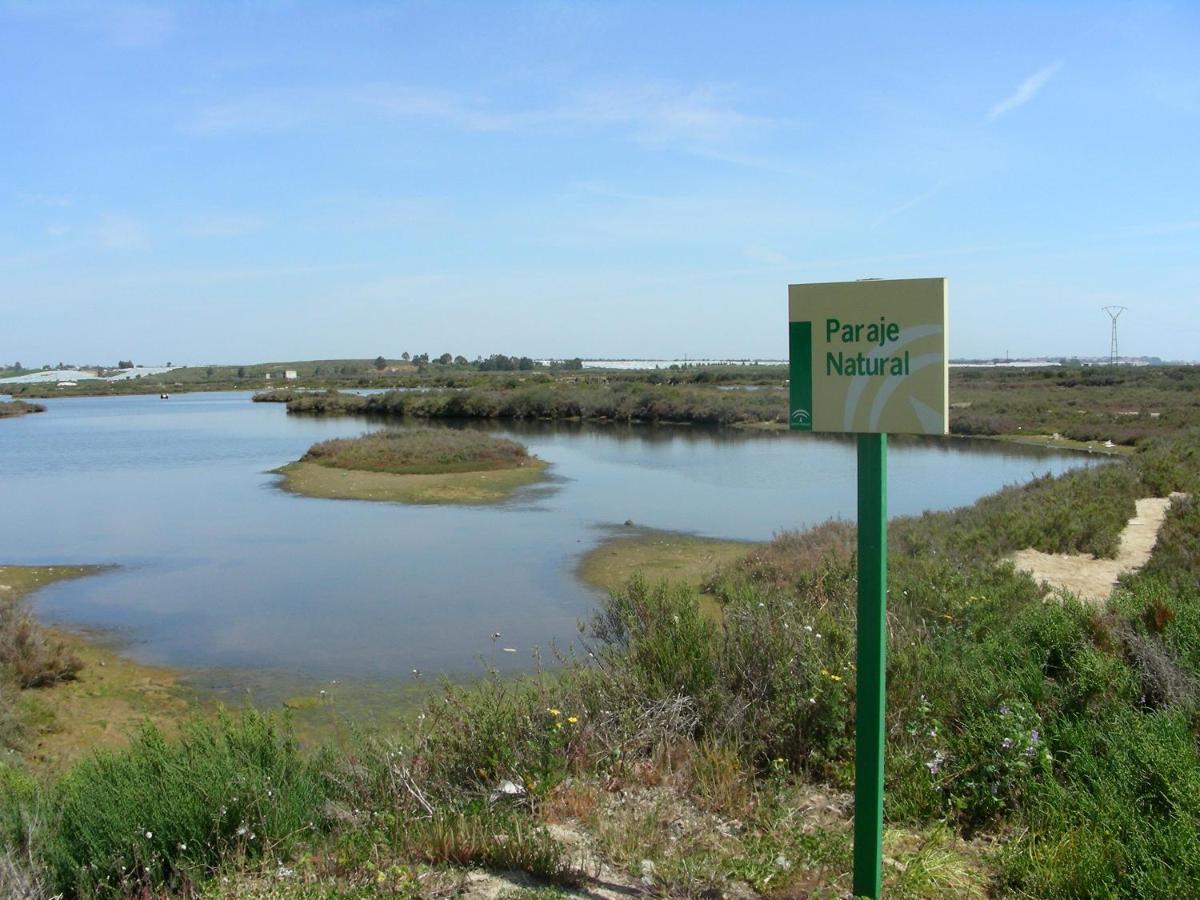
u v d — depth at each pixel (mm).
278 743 5750
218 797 4582
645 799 4672
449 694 5945
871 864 3551
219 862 4270
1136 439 44500
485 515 26078
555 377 118750
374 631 14391
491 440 41344
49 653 12148
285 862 4328
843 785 4832
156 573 19109
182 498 30062
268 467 38500
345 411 81125
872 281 3408
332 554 20609
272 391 121500
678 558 19844
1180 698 5320
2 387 151500
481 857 4066
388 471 35031
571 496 29906
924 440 49781
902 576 9734
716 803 4574
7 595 17281
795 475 35656
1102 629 6258
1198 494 17016
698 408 65188
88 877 4156
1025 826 4367
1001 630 7129
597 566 19062
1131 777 4461
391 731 7859
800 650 5680
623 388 77438
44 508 28453
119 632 14688
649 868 3949
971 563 12727
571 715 5297
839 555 14250
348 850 4215
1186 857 3689
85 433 59906
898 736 5109
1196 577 10258
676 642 6102
